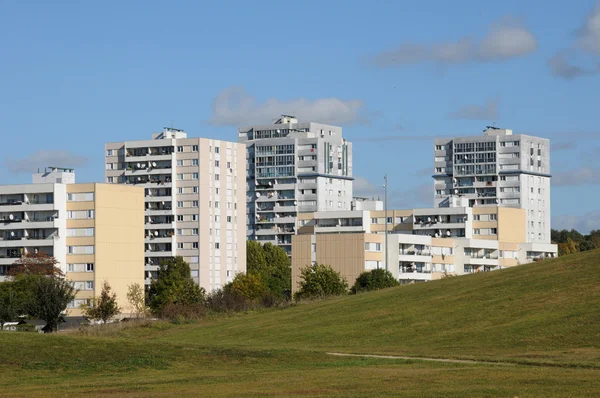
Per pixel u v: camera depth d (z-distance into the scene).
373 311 143.50
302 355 99.44
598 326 109.75
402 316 134.88
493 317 123.88
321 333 131.50
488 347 107.69
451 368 85.19
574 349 101.00
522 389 67.19
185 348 100.50
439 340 116.12
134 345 100.94
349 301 160.25
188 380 79.62
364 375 79.81
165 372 88.44
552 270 144.88
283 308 169.38
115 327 153.88
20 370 88.50
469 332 117.94
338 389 70.00
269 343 127.00
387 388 69.81
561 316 117.00
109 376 85.69
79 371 88.69
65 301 168.00
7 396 69.81
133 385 76.25
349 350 110.75
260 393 68.44
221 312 170.88
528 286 137.25
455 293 144.75
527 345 106.25
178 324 157.38
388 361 93.94
